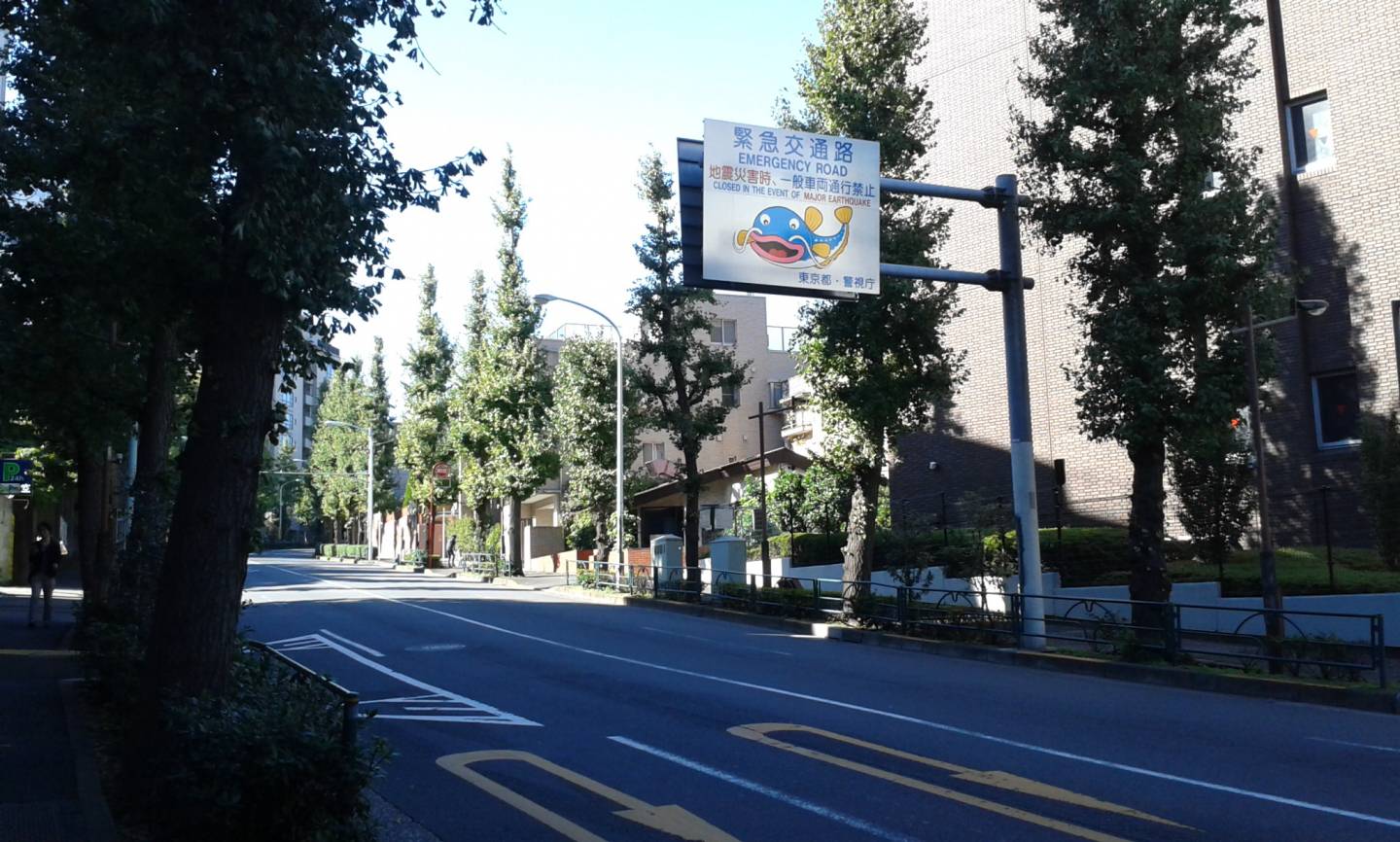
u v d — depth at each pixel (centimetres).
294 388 893
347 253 788
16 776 821
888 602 2055
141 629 1041
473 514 5778
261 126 678
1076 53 1691
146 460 1309
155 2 672
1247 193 1616
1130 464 2528
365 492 7438
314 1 744
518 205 4206
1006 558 2200
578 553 4581
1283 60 2297
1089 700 1256
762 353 5606
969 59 2966
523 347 4206
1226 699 1283
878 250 1612
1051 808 759
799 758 925
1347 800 777
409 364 5719
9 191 1047
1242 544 2300
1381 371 2111
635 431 3672
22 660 1512
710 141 1544
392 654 1720
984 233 2894
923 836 697
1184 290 1572
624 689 1318
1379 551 1970
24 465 2161
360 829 626
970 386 2908
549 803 796
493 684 1383
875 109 2047
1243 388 1597
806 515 3288
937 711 1165
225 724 595
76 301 976
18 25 951
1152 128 1650
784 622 2248
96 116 988
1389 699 1191
